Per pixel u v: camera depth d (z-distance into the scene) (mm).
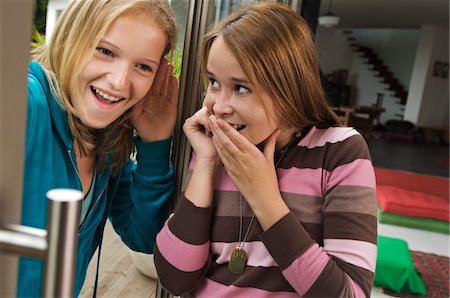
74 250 259
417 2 7668
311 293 576
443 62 10219
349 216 604
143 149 828
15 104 271
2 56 259
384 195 3941
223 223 689
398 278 2434
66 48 635
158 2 676
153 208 833
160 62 779
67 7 651
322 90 677
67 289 259
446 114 10531
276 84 600
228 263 685
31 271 637
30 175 619
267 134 633
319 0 994
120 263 1251
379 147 8078
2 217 273
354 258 586
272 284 641
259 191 604
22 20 267
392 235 3555
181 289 691
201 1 808
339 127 694
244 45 577
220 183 710
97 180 796
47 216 256
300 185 661
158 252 702
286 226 591
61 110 674
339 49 12891
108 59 643
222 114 621
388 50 12781
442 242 3477
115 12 613
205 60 663
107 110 664
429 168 6344
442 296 2488
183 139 861
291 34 611
